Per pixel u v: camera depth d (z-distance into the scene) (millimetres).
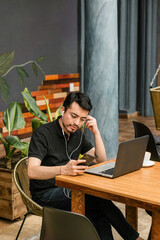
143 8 9422
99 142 2719
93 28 4738
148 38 9484
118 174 2189
